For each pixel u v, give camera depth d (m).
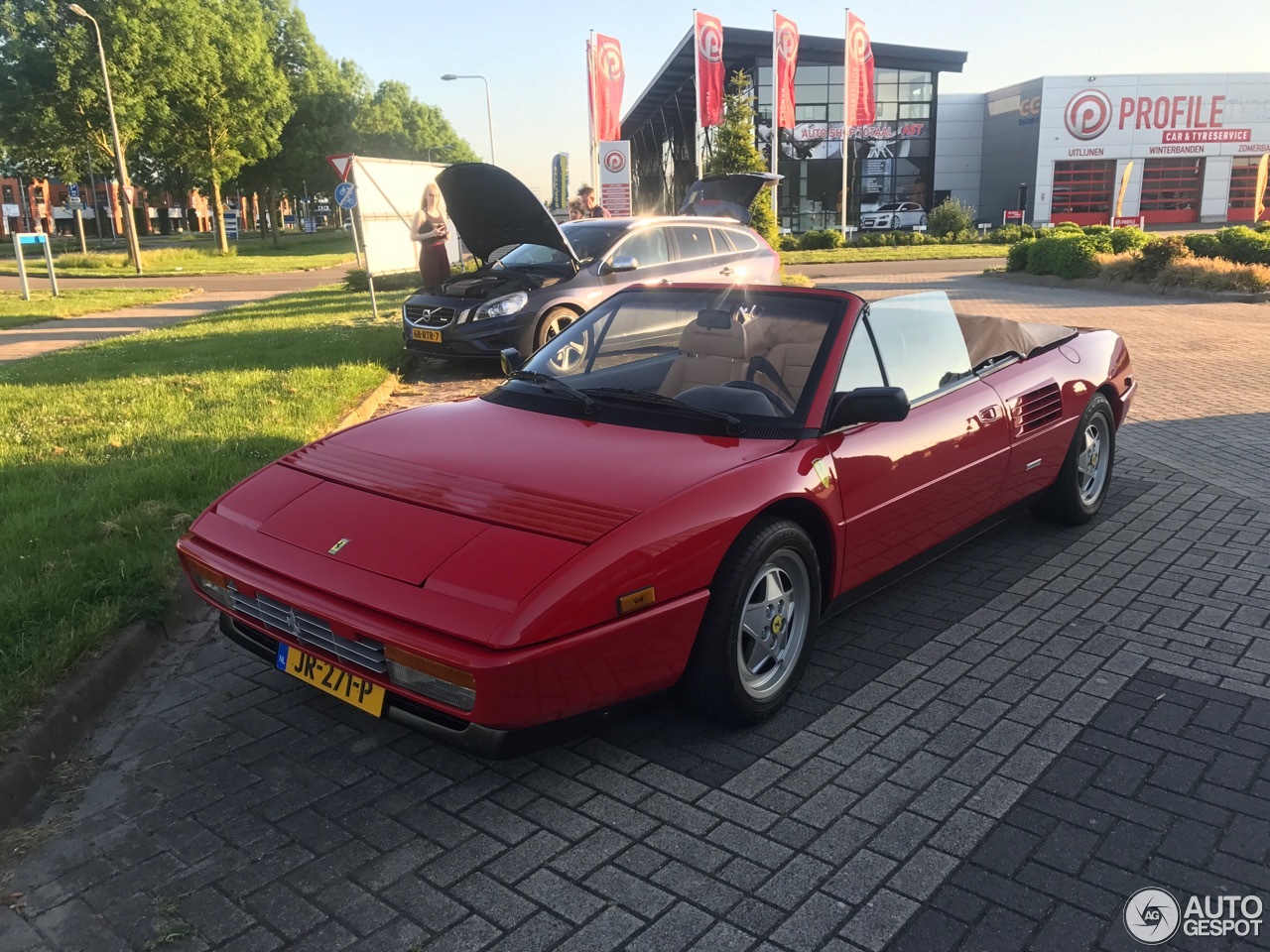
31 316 17.75
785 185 48.94
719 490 2.93
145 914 2.34
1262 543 4.92
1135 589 4.36
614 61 29.00
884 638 3.91
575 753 3.08
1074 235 21.66
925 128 48.69
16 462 6.02
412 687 2.61
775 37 32.91
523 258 10.38
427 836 2.65
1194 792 2.80
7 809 2.72
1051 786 2.84
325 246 60.94
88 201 94.12
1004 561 4.75
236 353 11.02
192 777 2.95
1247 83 51.19
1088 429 5.12
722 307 3.93
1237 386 9.20
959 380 4.20
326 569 2.78
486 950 2.21
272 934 2.27
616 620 2.63
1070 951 2.19
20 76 38.00
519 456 3.24
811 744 3.11
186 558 3.21
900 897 2.38
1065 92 50.94
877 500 3.53
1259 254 18.55
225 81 45.81
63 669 3.35
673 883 2.45
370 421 3.86
